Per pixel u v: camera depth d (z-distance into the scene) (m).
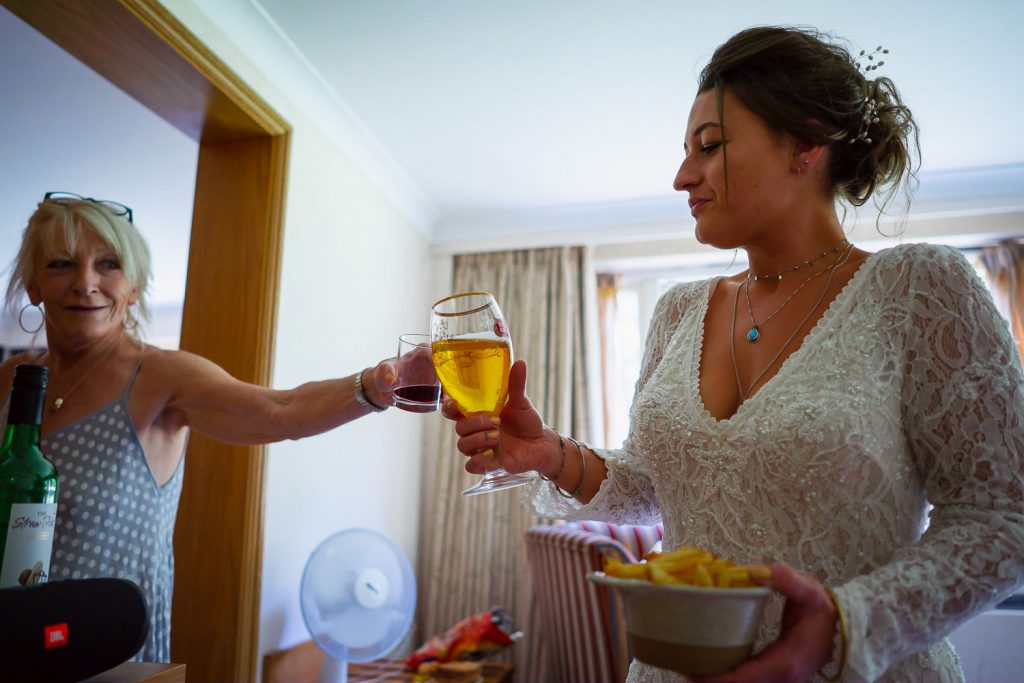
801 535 0.71
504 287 3.83
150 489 1.24
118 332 1.29
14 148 3.12
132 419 1.22
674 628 0.51
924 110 2.73
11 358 1.30
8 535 0.69
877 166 0.84
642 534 3.24
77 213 1.19
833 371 0.73
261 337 2.21
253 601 2.10
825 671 0.65
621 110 2.76
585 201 3.67
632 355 3.84
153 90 2.05
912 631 0.57
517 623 3.37
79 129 2.96
